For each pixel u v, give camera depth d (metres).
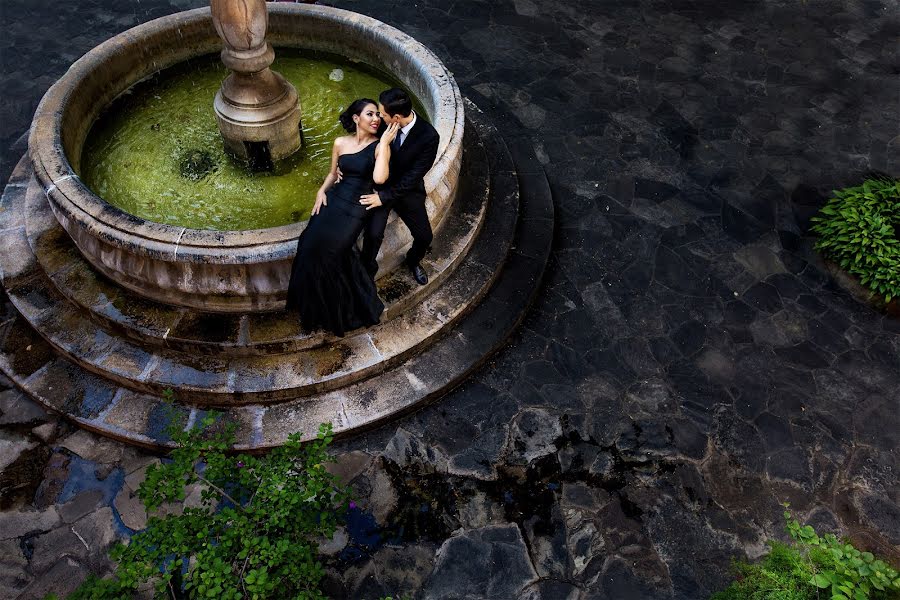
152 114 6.17
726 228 6.45
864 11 9.13
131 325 4.74
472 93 7.61
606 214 6.50
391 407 4.83
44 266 5.11
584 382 5.28
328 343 4.92
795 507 4.69
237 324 4.80
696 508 4.64
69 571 4.18
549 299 5.80
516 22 8.60
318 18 6.45
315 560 4.16
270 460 3.88
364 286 4.47
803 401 5.26
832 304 5.91
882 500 4.75
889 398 5.31
